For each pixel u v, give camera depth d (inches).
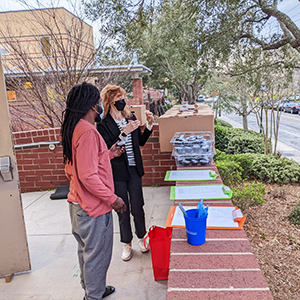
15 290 98.7
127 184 107.1
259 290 51.1
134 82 494.9
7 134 96.2
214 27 224.1
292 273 106.0
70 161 73.5
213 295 50.4
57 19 222.7
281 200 185.0
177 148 126.8
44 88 223.9
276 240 131.6
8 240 101.5
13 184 99.0
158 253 94.0
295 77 305.7
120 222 108.4
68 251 122.6
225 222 75.7
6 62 231.5
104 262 79.3
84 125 71.4
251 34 240.2
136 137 106.7
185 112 155.7
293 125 720.3
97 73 247.4
